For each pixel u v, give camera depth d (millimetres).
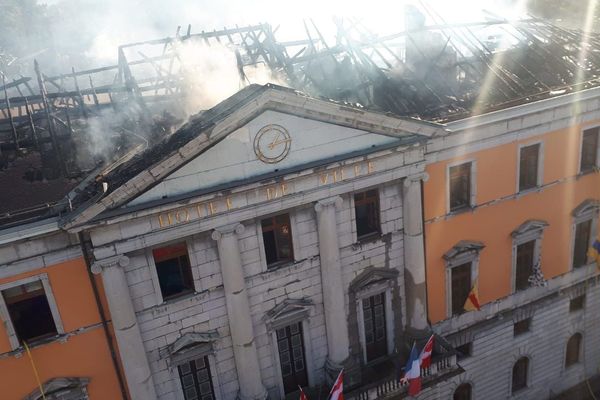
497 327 27688
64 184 20734
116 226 17500
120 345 18844
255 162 18891
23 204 19516
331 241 21250
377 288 23484
